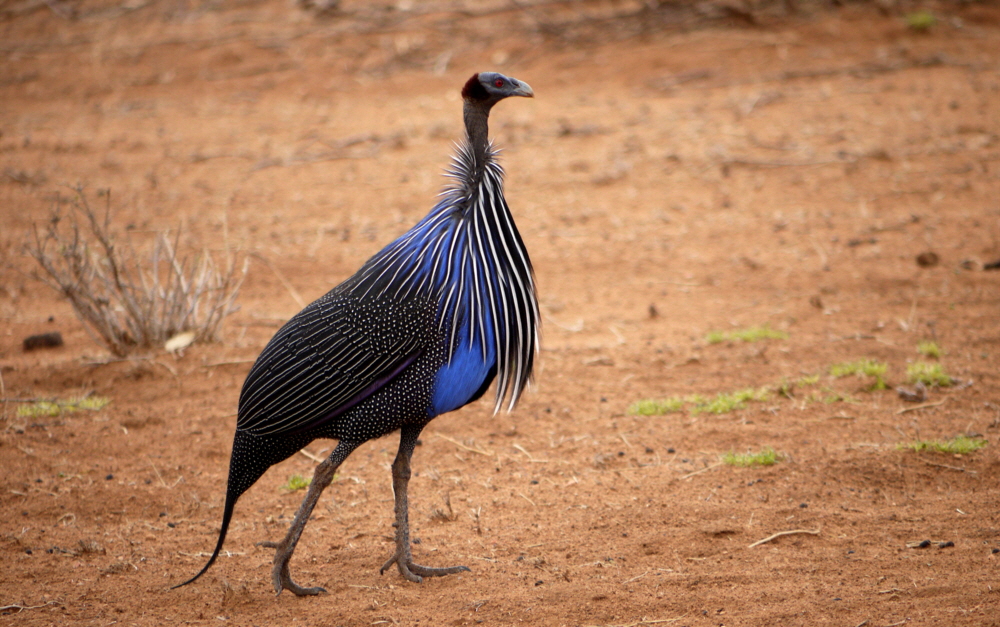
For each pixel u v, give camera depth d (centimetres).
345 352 836
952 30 2980
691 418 1255
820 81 2755
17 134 2738
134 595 886
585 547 945
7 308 1738
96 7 3706
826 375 1348
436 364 851
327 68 3148
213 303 1631
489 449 1207
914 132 2361
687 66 2930
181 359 1484
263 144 2631
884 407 1234
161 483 1132
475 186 884
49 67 3256
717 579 866
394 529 1010
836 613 794
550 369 1448
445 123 2703
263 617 842
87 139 2695
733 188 2191
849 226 1950
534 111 2759
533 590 866
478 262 863
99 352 1531
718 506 1007
